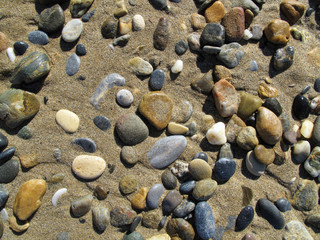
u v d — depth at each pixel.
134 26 0.39
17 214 0.36
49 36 0.38
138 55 0.39
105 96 0.38
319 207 0.39
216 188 0.38
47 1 0.38
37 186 0.36
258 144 0.38
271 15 0.42
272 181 0.39
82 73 0.38
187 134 0.39
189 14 0.40
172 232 0.37
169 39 0.40
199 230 0.36
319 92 0.41
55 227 0.36
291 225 0.38
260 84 0.40
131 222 0.37
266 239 0.37
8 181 0.36
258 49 0.41
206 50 0.39
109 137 0.38
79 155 0.37
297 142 0.39
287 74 0.41
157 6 0.40
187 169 0.38
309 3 0.42
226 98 0.38
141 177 0.38
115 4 0.39
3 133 0.37
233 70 0.40
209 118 0.39
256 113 0.39
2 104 0.36
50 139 0.37
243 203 0.38
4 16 0.38
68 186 0.37
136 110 0.38
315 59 0.41
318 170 0.39
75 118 0.37
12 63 0.37
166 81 0.39
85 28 0.39
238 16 0.39
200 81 0.39
